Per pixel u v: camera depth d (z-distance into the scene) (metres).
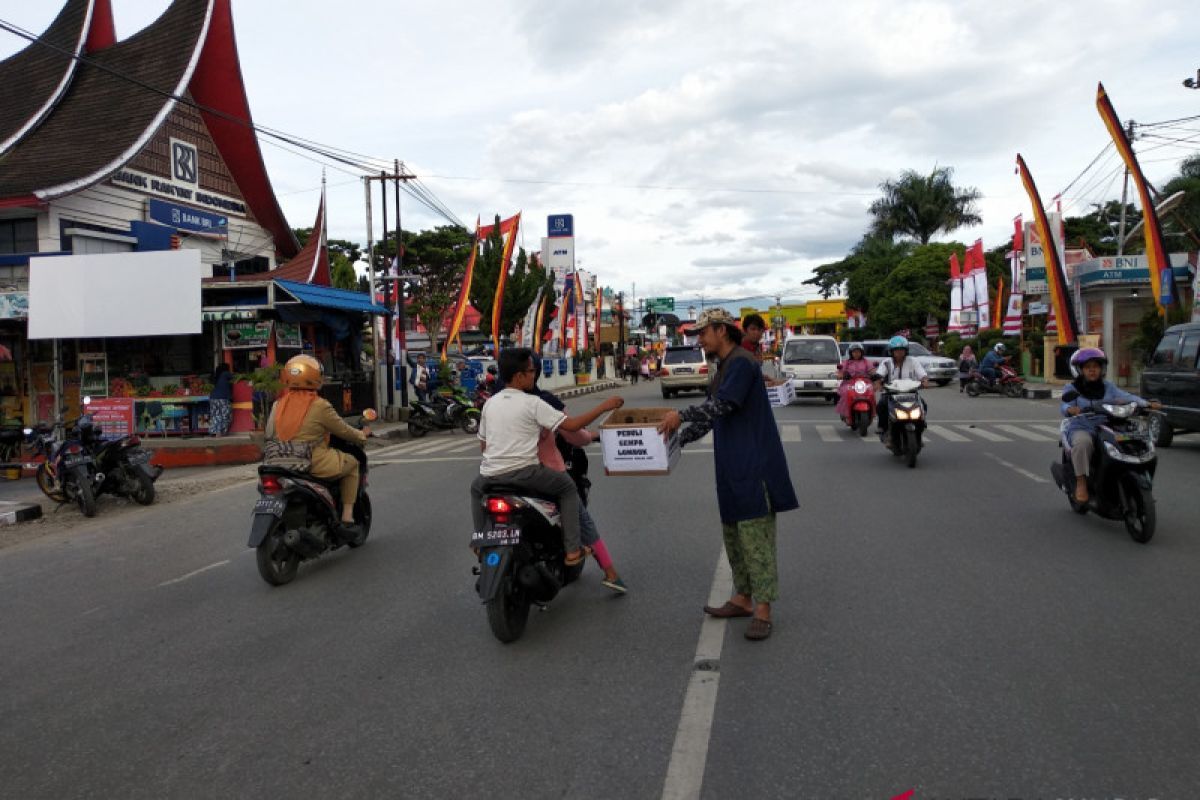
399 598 5.96
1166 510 8.05
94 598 6.50
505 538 4.86
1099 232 52.69
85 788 3.46
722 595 5.70
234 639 5.26
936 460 11.73
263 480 6.46
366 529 7.67
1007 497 8.93
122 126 19.33
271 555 6.37
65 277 13.97
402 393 23.52
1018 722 3.69
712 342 4.99
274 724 3.98
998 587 5.69
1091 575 5.93
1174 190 30.78
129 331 13.91
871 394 14.65
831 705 3.92
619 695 4.12
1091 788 3.15
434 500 9.99
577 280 46.12
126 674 4.75
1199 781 3.18
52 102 20.39
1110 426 7.12
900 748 3.49
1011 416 18.12
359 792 3.31
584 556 5.45
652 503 9.16
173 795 3.37
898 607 5.31
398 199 25.48
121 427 15.57
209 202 22.28
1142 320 24.98
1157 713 3.75
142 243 19.47
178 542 8.47
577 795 3.22
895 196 55.84
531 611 5.49
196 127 21.84
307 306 17.72
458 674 4.48
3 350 14.49
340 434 6.96
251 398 16.16
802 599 5.53
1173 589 5.57
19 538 9.33
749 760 3.44
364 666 4.66
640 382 52.62
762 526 4.84
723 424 4.93
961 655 4.48
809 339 23.47
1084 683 4.08
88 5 21.97
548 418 5.17
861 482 10.02
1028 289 32.06
